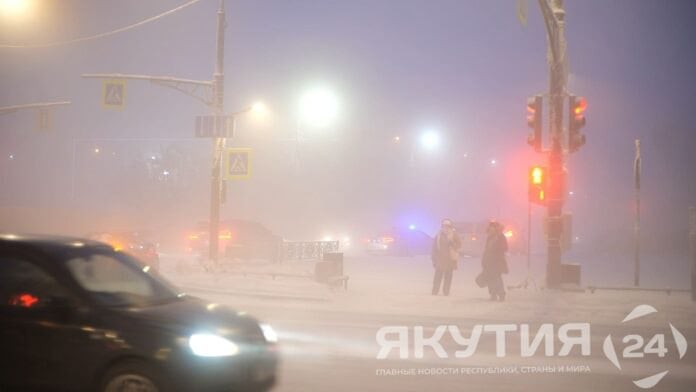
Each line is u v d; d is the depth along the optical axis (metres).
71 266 8.66
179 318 8.46
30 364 8.34
